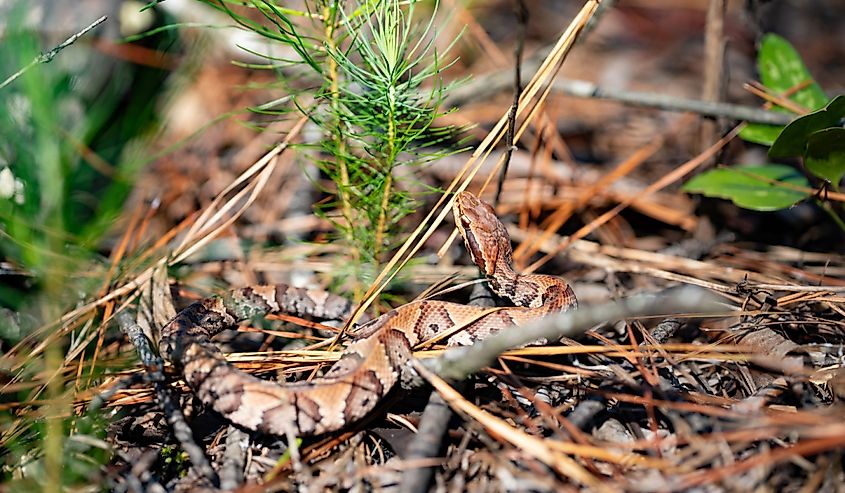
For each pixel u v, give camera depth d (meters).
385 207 0.62
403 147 0.60
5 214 0.63
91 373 0.58
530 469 0.53
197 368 0.57
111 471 0.54
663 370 0.58
